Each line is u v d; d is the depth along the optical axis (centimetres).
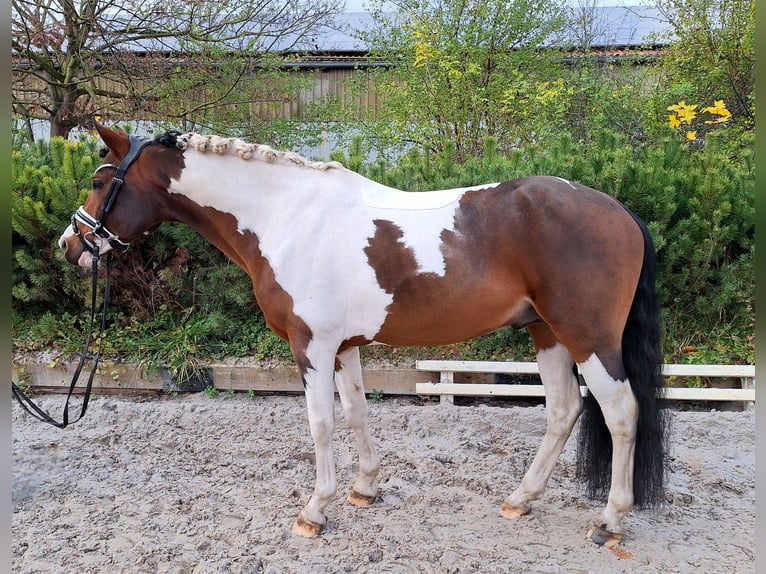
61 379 468
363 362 459
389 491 304
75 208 455
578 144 495
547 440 273
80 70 811
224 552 252
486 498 300
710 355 438
